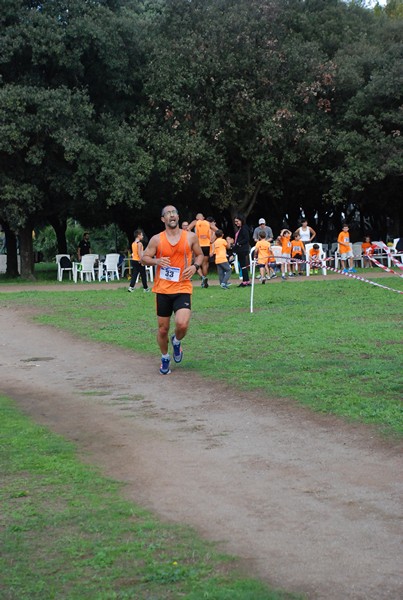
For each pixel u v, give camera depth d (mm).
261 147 30859
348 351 10961
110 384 9711
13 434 7367
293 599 4090
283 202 39250
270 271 24500
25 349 12555
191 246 9922
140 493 5742
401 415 7504
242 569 4453
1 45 27391
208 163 30422
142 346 12180
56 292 21500
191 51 30375
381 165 31312
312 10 35781
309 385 8938
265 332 12875
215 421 7742
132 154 29328
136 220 37594
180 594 4180
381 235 44875
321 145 30891
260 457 6547
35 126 27203
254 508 5391
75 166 29125
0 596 4180
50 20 27688
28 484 5938
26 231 31078
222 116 30797
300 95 31234
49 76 29375
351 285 20562
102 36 28234
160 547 4754
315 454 6574
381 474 6016
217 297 18359
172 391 9148
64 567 4520
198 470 6250
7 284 28172
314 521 5129
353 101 32188
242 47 30641
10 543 4848
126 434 7383
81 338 13297
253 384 9156
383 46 34656
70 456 6672
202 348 11656
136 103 31844
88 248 34500
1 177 28094
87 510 5375
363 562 4512
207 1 31812
